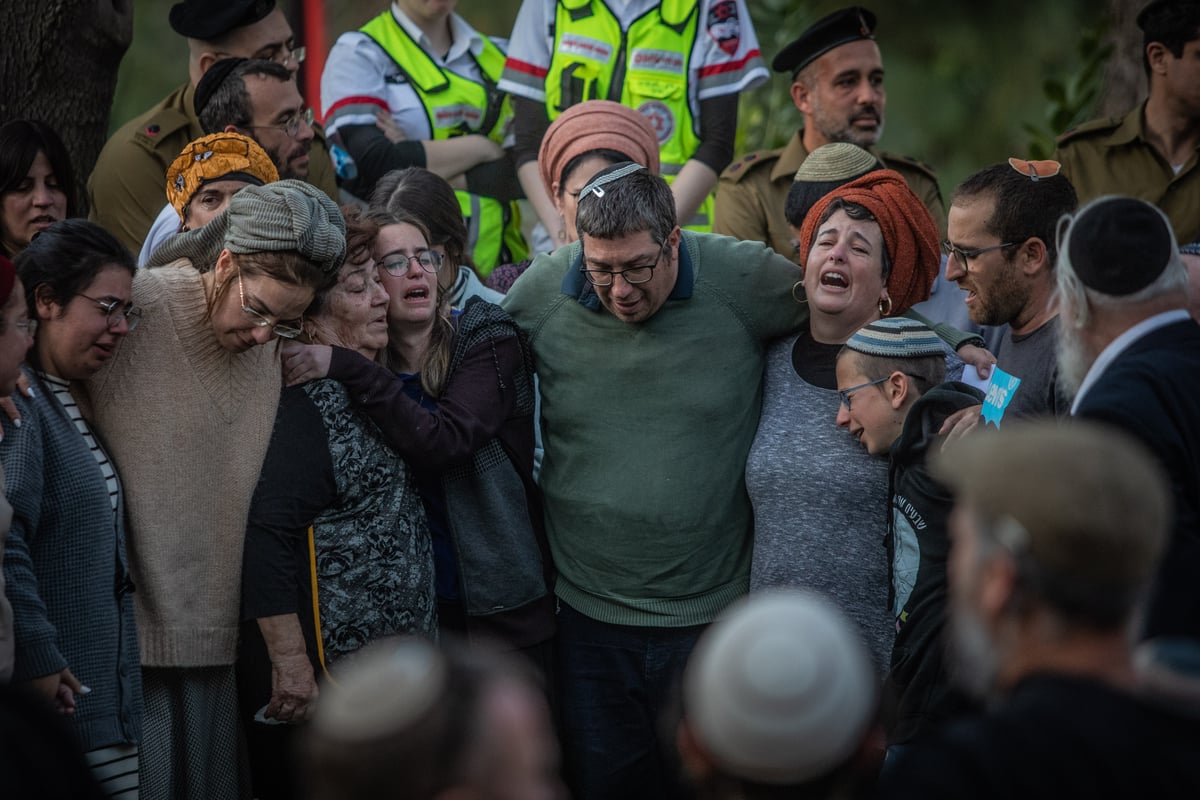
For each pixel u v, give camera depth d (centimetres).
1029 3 3434
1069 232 804
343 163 1497
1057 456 509
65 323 870
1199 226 1434
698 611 1075
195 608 955
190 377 938
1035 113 3328
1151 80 1450
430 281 1037
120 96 2988
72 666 868
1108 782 467
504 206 1552
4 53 1262
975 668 532
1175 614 716
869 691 480
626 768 1092
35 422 855
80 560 876
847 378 1009
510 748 448
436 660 462
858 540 1028
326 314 1011
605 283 1040
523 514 1080
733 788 481
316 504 968
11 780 481
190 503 945
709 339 1078
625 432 1075
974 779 478
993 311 1004
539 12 1512
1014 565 504
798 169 1395
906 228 1054
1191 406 742
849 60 1466
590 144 1220
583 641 1095
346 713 443
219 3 1334
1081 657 503
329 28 1691
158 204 1270
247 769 1013
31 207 1128
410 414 996
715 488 1070
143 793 955
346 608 974
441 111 1534
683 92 1497
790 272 1103
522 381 1096
